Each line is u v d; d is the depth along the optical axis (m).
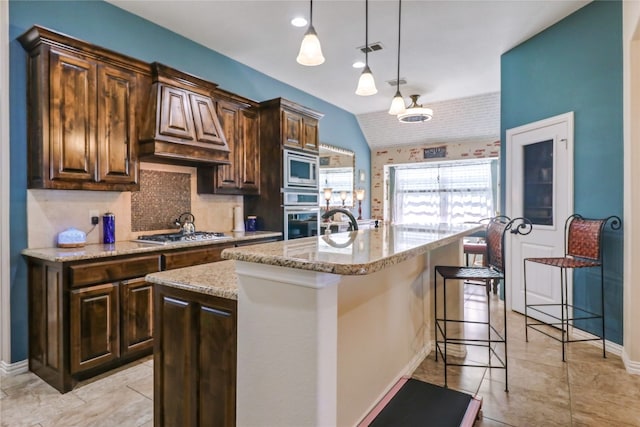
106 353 2.48
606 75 3.03
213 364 1.41
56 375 2.34
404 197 8.04
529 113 3.81
